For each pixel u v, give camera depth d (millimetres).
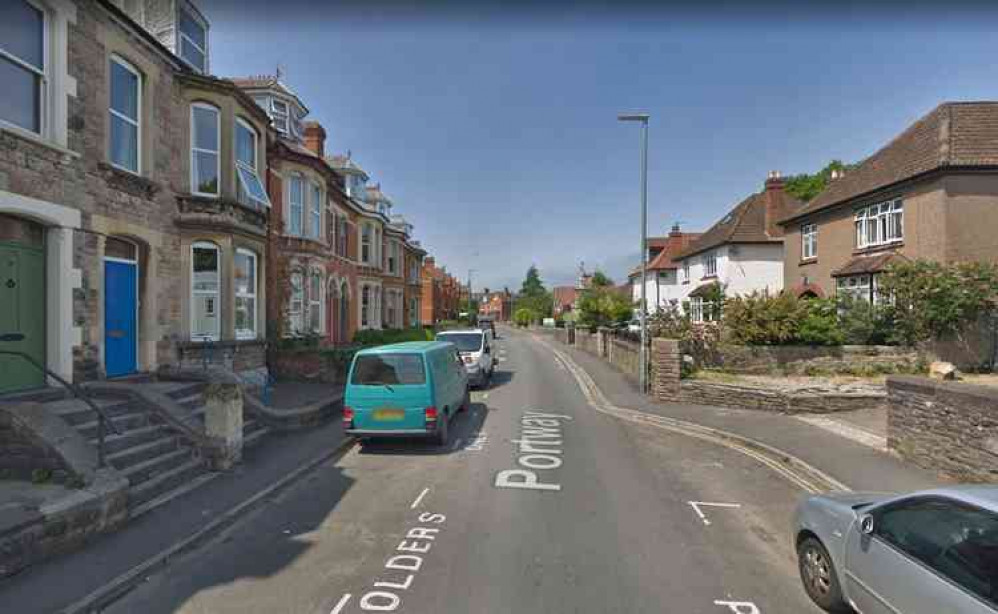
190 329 11203
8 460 5496
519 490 6992
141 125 10062
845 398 12016
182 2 12055
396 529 5672
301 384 14156
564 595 4312
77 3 8312
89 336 8602
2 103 7160
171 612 4035
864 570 3703
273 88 18234
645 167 15727
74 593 4137
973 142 16344
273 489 6855
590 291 38188
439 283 62125
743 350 14930
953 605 2986
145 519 5672
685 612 4078
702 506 6488
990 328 14797
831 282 21359
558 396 15273
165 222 10648
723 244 29125
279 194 16250
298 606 4125
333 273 20875
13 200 7129
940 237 16078
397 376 8906
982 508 3154
